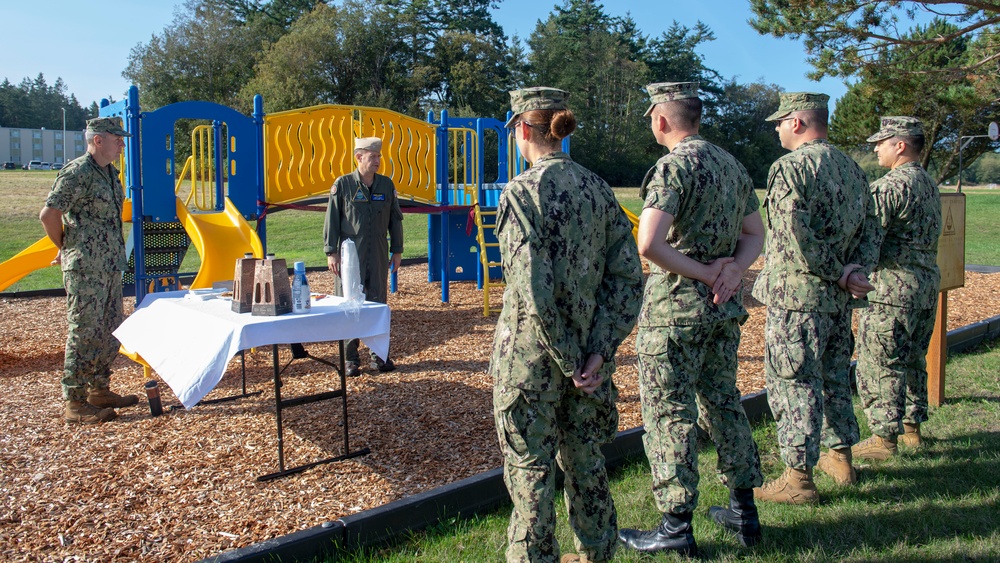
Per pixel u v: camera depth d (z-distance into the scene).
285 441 4.24
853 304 3.46
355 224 5.62
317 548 2.89
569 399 2.43
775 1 13.01
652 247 2.62
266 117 7.84
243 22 58.44
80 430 4.45
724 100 72.06
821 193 3.19
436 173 9.50
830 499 3.43
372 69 52.22
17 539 3.04
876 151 4.22
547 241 2.22
